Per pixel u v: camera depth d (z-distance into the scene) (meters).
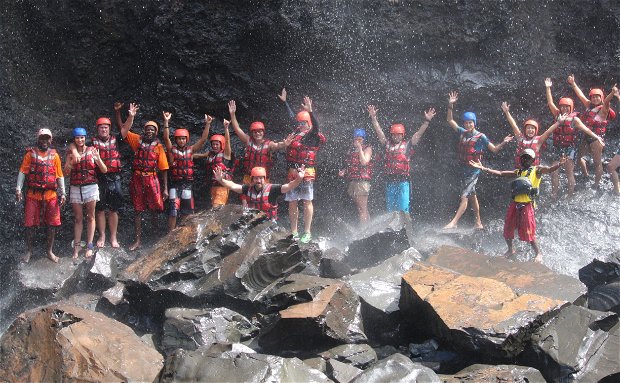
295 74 13.52
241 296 8.95
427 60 13.58
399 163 12.32
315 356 7.96
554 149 12.88
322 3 13.20
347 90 13.54
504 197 13.89
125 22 13.74
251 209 9.91
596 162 12.69
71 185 11.16
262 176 10.80
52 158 10.88
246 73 13.54
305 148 11.61
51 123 13.32
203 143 11.98
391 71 13.52
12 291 10.59
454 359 7.72
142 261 9.65
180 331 8.25
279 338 8.16
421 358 7.87
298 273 9.49
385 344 8.57
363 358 7.87
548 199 12.86
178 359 6.50
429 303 7.95
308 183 11.61
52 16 13.65
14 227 12.38
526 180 10.38
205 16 13.41
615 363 7.37
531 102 13.80
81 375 6.80
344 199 13.58
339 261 10.34
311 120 11.68
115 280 10.40
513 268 9.00
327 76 13.52
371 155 13.16
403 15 13.37
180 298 9.02
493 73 13.59
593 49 13.97
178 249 9.45
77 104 13.79
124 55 13.95
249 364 6.40
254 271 9.19
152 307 9.21
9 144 12.84
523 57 13.63
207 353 6.66
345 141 13.59
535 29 13.72
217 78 13.54
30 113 13.23
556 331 7.56
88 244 11.30
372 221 11.66
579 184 13.25
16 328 7.47
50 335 7.27
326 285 8.64
